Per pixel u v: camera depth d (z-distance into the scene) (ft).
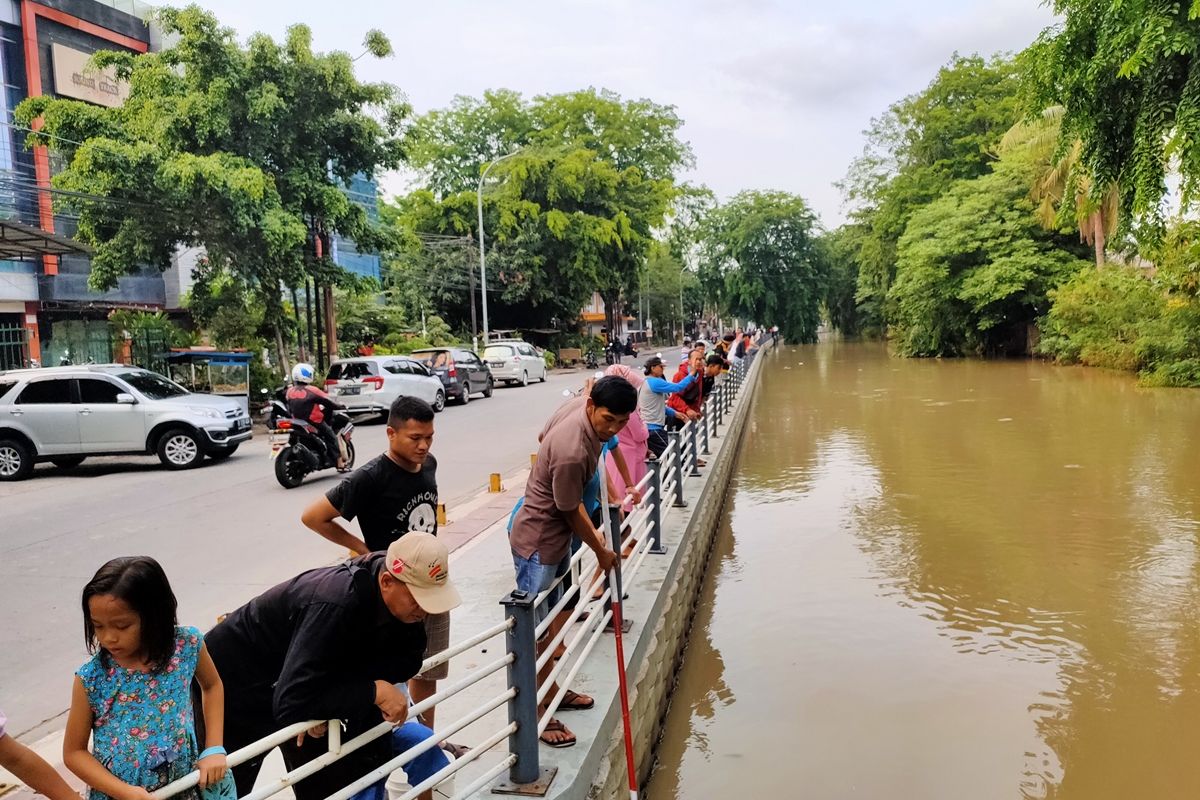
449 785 11.00
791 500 38.96
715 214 208.64
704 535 28.45
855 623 23.41
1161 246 35.50
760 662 21.08
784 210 200.44
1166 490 37.11
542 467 12.44
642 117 142.92
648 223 131.03
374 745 8.82
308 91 58.90
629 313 239.50
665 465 24.68
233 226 54.60
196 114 53.62
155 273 80.28
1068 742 16.87
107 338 72.08
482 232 100.89
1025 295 112.78
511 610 10.56
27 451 39.40
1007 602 24.59
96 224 54.85
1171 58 32.81
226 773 7.20
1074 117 36.65
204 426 40.55
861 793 15.23
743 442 57.11
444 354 67.26
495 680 15.08
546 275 123.65
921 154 144.15
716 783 15.69
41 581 22.50
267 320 62.85
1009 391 77.97
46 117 52.65
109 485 36.68
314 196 58.75
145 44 81.10
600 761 12.49
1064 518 33.27
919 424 60.18
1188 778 15.52
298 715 7.56
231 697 8.52
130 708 7.09
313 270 62.23
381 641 8.13
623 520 18.24
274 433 35.32
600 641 15.78
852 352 164.96
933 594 25.49
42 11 70.23
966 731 17.38
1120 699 18.61
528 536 12.63
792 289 203.82
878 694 19.10
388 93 62.64
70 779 12.39
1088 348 93.71
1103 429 53.72
